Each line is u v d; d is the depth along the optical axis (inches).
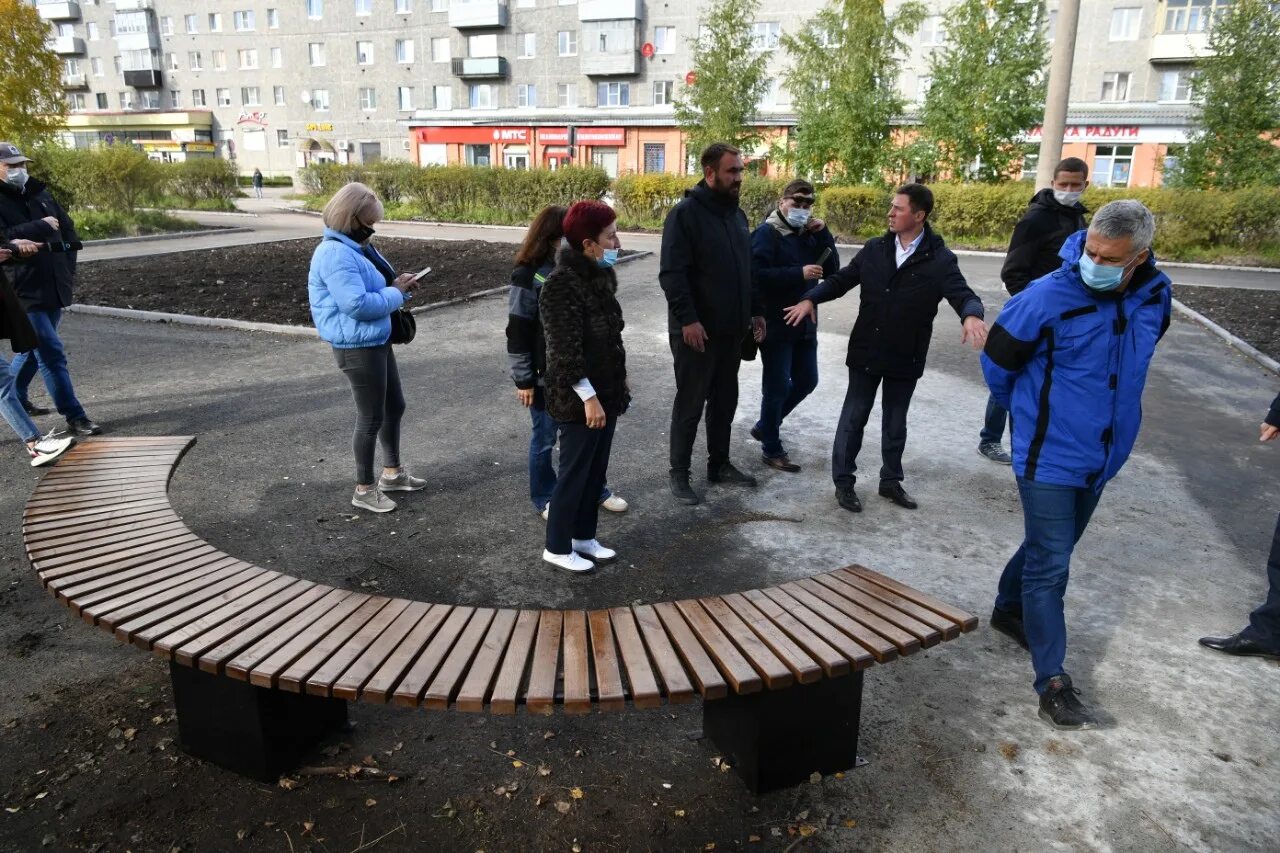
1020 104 930.1
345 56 2046.0
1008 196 849.5
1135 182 1419.8
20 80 845.8
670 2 1743.4
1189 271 692.1
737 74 1128.8
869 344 195.8
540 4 1836.9
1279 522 142.1
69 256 244.5
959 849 102.3
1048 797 111.0
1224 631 152.3
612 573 170.4
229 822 105.0
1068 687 125.9
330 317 180.4
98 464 167.8
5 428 251.6
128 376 312.3
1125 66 1454.2
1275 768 116.9
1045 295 123.1
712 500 208.8
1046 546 126.6
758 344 215.5
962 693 133.3
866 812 108.3
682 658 105.2
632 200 1026.7
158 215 932.0
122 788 110.3
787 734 110.0
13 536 182.2
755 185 965.8
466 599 158.9
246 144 2241.6
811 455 243.3
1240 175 862.5
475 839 102.8
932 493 215.8
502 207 1096.2
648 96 1801.2
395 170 1168.8
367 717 126.4
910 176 1013.2
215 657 102.1
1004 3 919.0
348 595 119.9
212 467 223.8
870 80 1010.1
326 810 107.3
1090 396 122.2
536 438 186.9
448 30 1925.4
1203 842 103.7
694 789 112.0
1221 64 866.8
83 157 935.0
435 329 408.2
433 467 227.9
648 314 457.7
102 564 126.4
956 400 303.3
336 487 212.1
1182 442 261.1
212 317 414.9
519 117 1792.6
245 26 2146.9
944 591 165.0
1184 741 122.1
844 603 118.7
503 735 122.5
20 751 116.8
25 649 141.6
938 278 187.9
